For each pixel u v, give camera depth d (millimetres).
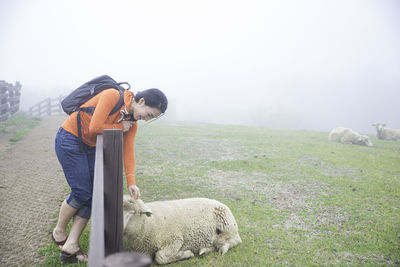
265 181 6844
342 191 6266
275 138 13625
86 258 2973
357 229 4492
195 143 11328
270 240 3982
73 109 2754
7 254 3301
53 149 9047
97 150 2281
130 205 2867
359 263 3537
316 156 9727
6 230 3869
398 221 4809
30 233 3799
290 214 4977
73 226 2891
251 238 3977
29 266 3074
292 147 11234
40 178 6164
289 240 4000
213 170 7582
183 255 3311
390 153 11016
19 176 6246
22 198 5016
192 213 3385
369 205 5496
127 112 2631
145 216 2979
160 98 2604
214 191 5965
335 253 3760
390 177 7461
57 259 3088
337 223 4695
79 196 2732
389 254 3779
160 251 3150
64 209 2836
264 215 4852
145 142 11055
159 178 6609
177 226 3242
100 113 2545
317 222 4699
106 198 2191
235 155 9484
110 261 778
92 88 2754
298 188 6406
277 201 5586
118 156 2162
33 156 8070
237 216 4734
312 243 3979
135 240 2963
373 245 3979
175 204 3432
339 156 9867
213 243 3609
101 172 1994
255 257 3480
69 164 2701
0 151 8461
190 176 6922
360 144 13195
